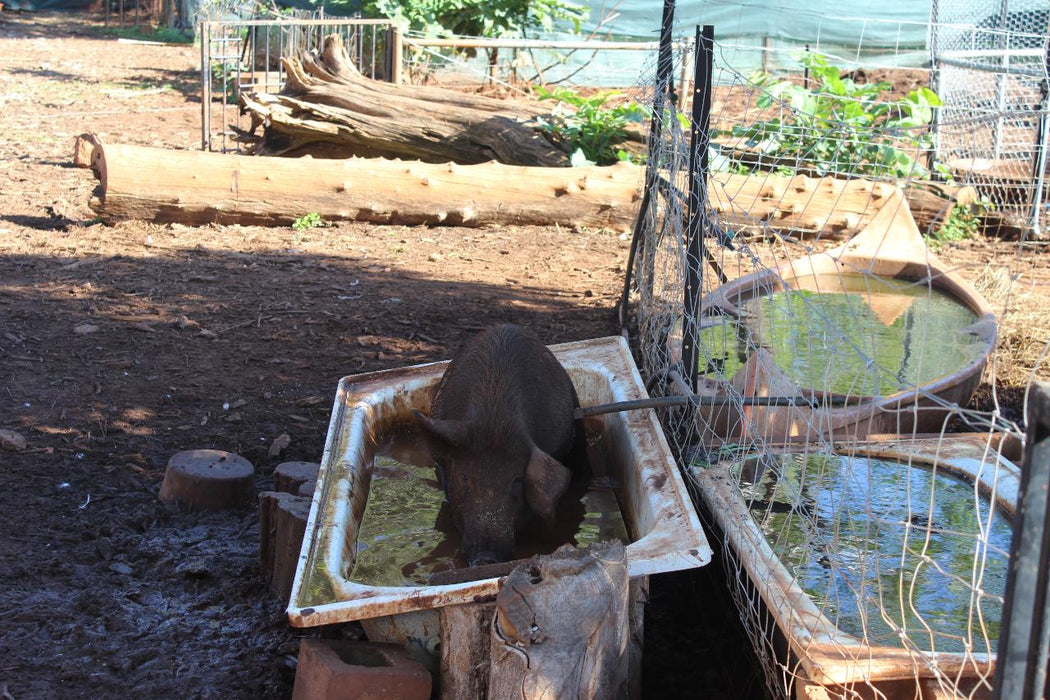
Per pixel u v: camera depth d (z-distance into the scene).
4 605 4.20
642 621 3.44
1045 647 1.86
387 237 10.02
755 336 5.90
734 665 3.86
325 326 7.57
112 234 9.68
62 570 4.49
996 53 10.77
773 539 3.91
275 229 10.17
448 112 11.67
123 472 5.41
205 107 12.88
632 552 3.41
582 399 5.45
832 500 4.07
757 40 17.75
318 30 15.48
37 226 9.86
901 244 7.70
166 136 14.16
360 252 9.47
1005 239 10.55
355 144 11.84
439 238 10.08
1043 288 8.73
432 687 3.33
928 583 3.65
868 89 11.66
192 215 10.05
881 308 7.12
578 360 5.50
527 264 9.29
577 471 5.18
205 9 22.77
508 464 4.33
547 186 10.39
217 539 4.87
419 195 10.30
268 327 7.52
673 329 5.33
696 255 4.52
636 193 10.20
